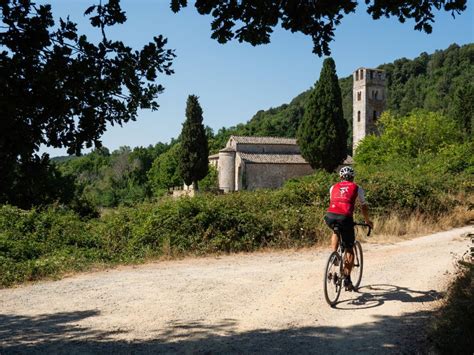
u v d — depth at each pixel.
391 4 4.48
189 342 4.86
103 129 3.76
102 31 3.69
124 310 6.16
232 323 5.51
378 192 14.88
